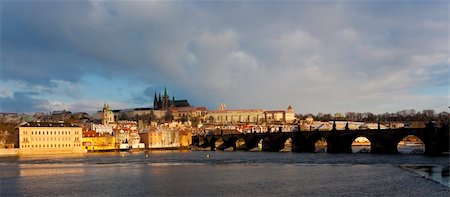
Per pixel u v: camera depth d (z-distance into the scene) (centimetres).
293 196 10269
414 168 16175
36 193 11181
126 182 13162
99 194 10944
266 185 12119
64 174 15712
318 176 14100
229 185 12231
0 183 13175
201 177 14312
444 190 10706
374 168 16500
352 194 10400
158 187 12012
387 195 10169
